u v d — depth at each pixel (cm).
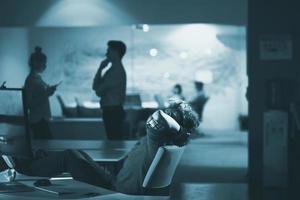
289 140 800
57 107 1655
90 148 591
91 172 402
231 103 1730
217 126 1741
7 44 1541
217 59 1722
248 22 815
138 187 400
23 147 369
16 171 414
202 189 617
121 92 866
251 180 815
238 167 991
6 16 1338
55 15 1341
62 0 1338
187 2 1313
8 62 1545
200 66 1727
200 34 1719
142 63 1722
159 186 392
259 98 815
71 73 1677
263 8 811
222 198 580
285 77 809
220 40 1720
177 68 1723
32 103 817
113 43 862
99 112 1458
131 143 649
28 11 1339
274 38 810
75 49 1678
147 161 398
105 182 406
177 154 388
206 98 1644
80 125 1058
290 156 796
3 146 383
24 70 1602
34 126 824
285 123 789
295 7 806
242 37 1714
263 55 810
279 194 720
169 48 1723
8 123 375
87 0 1337
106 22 1333
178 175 900
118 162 521
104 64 922
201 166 1002
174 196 568
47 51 1658
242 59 1717
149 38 1717
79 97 1677
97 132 1055
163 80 1727
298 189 761
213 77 1730
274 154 788
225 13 1306
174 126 389
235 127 1733
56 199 336
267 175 785
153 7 1321
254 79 815
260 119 816
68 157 408
